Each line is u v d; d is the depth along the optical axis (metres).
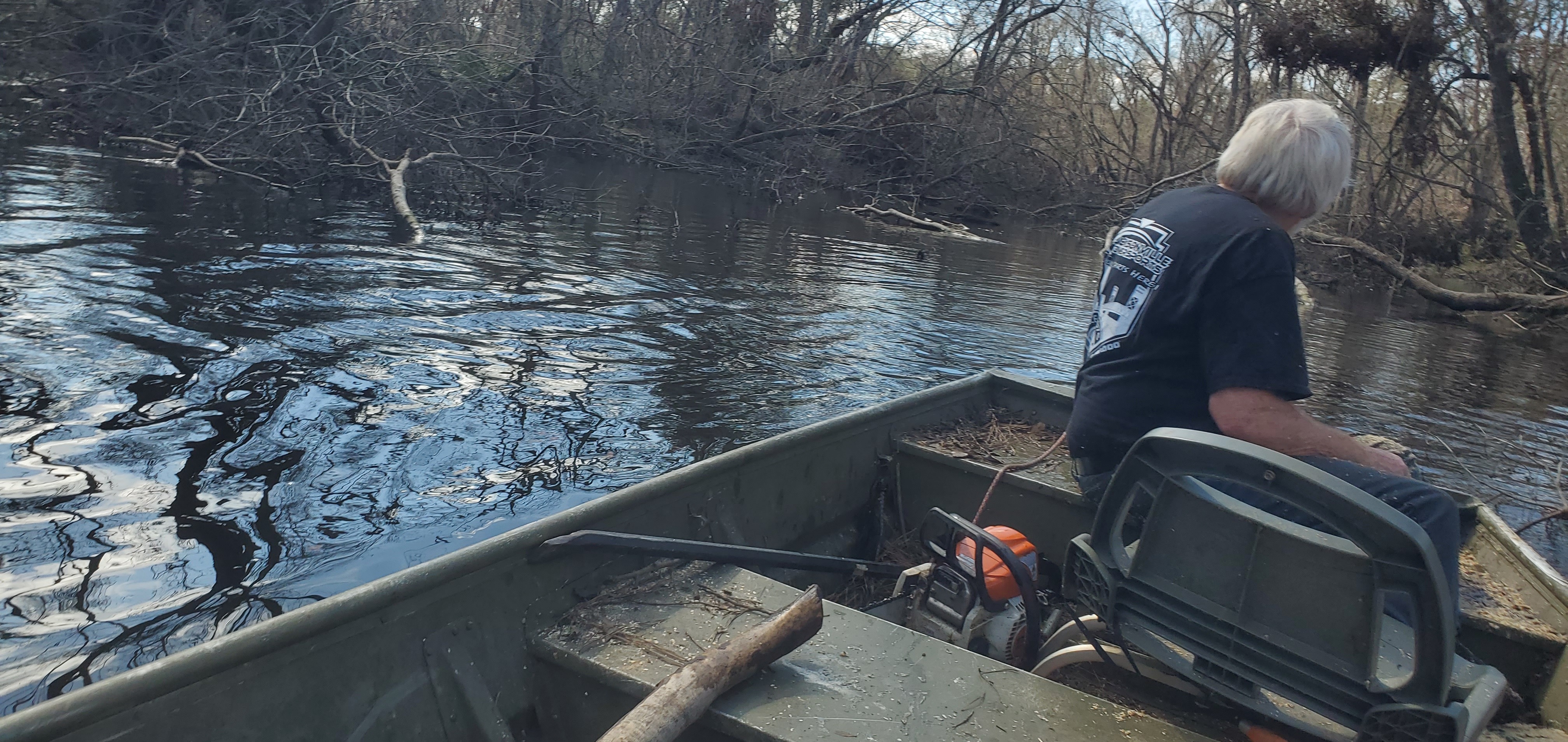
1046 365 7.50
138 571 3.29
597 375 5.89
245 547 3.53
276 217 10.16
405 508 3.96
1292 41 18.53
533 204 13.63
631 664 2.10
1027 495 3.47
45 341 5.24
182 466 4.06
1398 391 8.23
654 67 21.27
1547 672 2.54
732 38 21.45
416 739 1.96
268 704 1.75
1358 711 1.80
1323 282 16.23
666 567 2.56
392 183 12.30
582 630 2.24
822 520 3.46
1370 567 1.75
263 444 4.37
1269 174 2.39
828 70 23.00
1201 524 1.97
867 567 3.07
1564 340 13.20
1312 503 1.76
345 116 13.94
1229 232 2.29
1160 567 2.05
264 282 7.18
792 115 21.75
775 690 2.03
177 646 2.93
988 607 2.57
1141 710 2.27
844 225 16.47
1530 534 5.32
